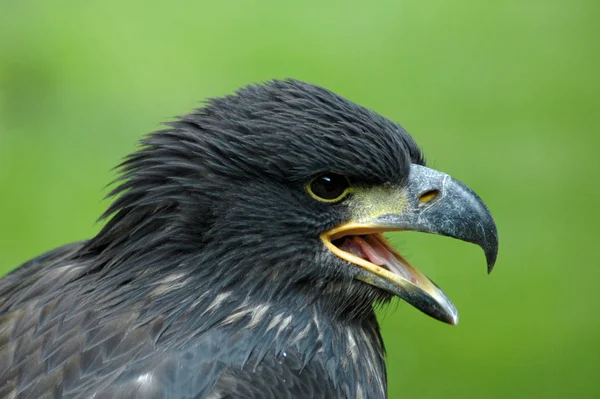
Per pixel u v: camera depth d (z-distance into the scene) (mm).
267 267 6977
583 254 14195
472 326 13172
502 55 17844
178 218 6934
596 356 12820
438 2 18891
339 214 7109
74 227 13938
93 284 7043
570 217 14688
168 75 16875
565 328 13195
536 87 17047
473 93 16891
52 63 16891
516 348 12906
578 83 17156
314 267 7078
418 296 7297
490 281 13742
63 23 17766
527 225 14641
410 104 16578
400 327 13078
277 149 6867
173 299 6855
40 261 7777
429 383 12492
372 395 7371
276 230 6945
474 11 18734
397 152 7152
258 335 6855
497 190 15117
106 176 14859
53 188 14578
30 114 15953
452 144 15844
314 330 7070
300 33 17922
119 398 6375
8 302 7320
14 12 17969
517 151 15711
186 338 6719
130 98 16297
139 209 7023
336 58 17469
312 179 6957
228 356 6707
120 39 17594
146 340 6684
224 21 18094
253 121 6957
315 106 7059
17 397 6465
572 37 18266
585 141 15820
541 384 12516
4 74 16578
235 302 6914
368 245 7410
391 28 18172
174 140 7098
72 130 15688
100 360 6570
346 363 7168
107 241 7219
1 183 14594
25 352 6715
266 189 6922
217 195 6883
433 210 7230
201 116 7176
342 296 7250
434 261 13828
